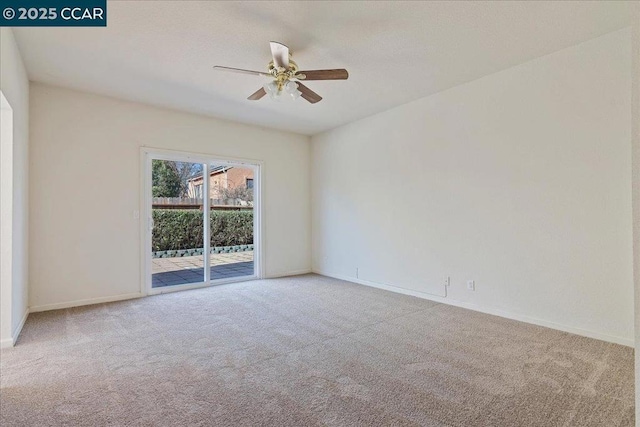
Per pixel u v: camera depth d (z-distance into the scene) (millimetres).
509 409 1792
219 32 2664
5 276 2658
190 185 4852
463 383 2070
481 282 3592
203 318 3396
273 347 2654
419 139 4227
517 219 3285
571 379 2111
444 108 3930
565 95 2947
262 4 2309
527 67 3193
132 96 4066
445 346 2652
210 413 1764
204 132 4891
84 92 3918
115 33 2668
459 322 3240
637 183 715
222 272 5188
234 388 2021
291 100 4227
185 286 4695
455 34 2703
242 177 5418
